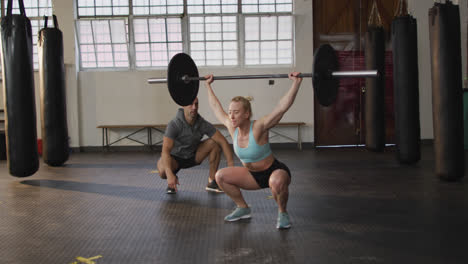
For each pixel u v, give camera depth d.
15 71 4.54
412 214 3.13
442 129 4.20
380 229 2.77
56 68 5.75
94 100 8.20
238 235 2.68
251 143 2.67
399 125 5.32
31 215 3.29
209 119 8.20
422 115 8.20
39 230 2.88
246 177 2.90
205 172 5.21
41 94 5.81
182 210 3.36
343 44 8.12
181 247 2.47
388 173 4.95
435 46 4.14
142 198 3.84
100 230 2.85
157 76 8.20
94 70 8.27
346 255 2.29
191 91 3.10
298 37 8.03
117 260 2.28
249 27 8.20
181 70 2.96
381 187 4.15
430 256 2.27
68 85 8.09
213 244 2.51
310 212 3.23
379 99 6.31
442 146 4.22
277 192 2.71
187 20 8.20
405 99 5.20
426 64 8.15
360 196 3.77
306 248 2.41
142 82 8.18
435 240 2.53
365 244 2.47
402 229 2.76
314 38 8.10
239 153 2.74
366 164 5.72
